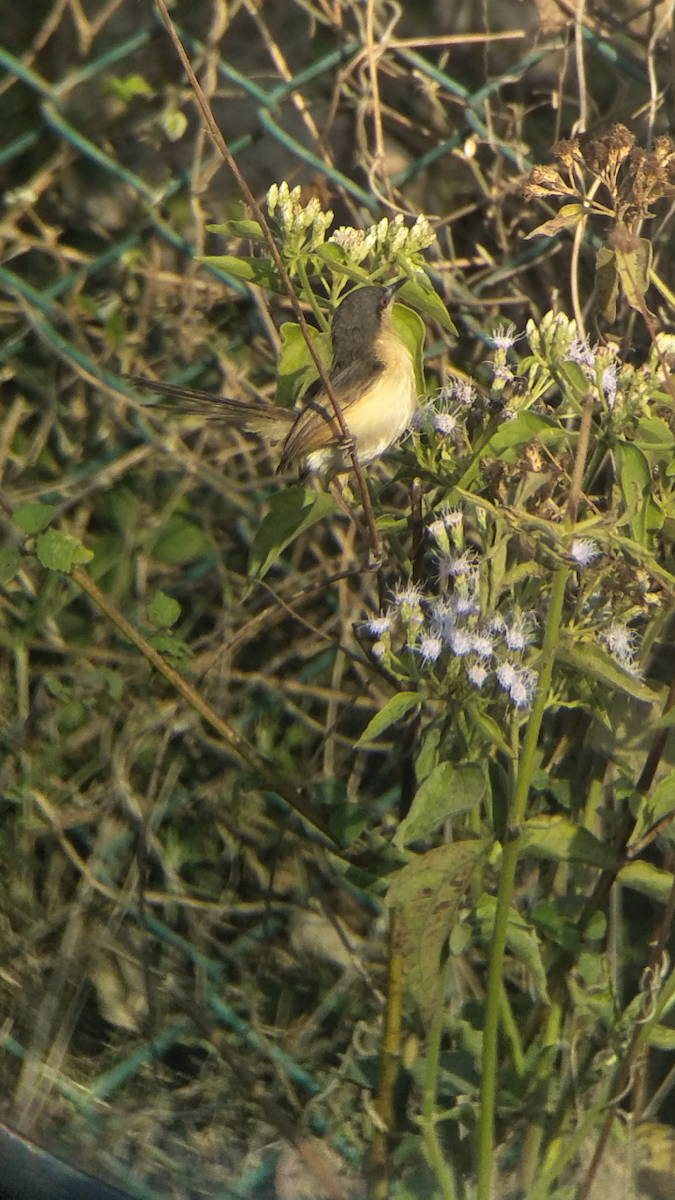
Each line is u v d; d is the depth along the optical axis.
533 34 7.69
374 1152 6.04
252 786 7.20
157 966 7.07
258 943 7.21
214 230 5.88
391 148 8.16
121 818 7.44
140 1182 6.39
